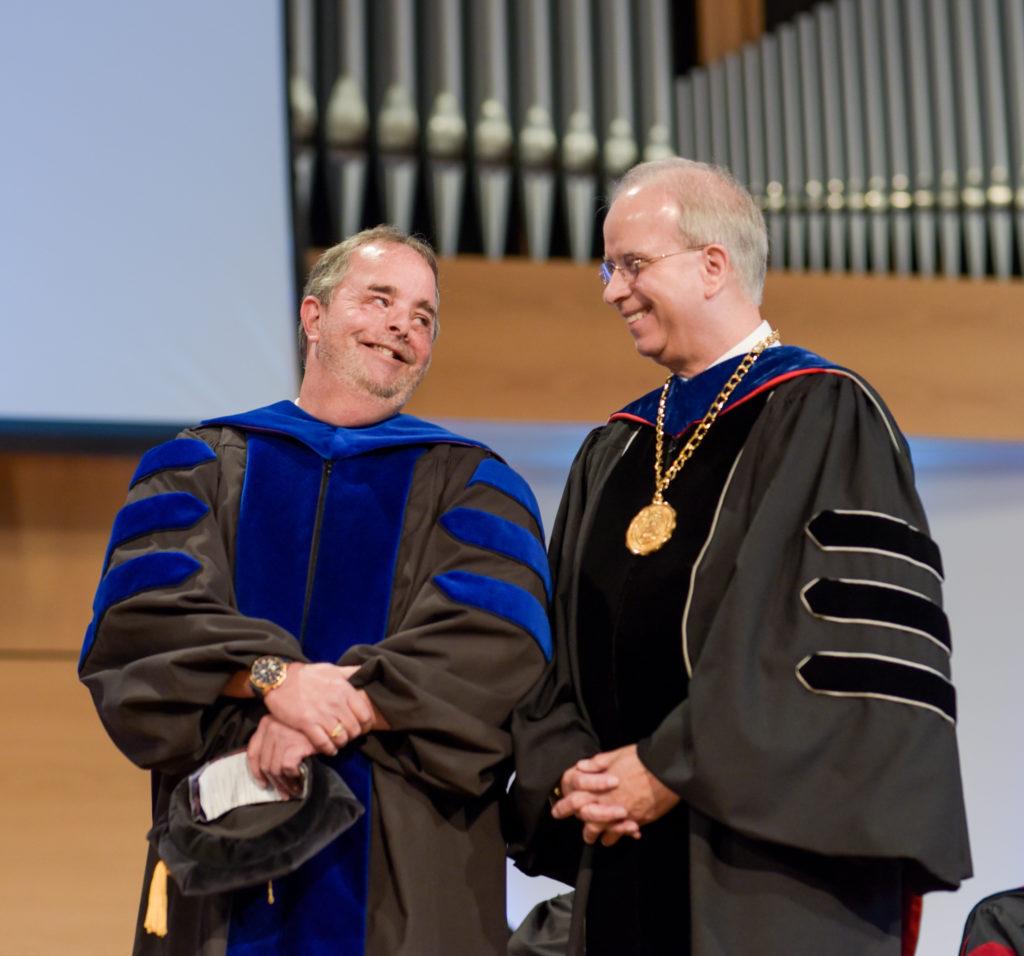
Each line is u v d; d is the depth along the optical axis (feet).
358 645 9.89
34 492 17.03
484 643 9.79
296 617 10.09
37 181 16.72
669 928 9.82
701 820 9.56
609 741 10.18
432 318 11.03
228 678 9.57
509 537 10.32
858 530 9.66
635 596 10.25
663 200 10.71
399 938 9.47
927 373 18.20
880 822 9.04
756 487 10.10
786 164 18.84
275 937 9.55
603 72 18.89
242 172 17.20
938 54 19.16
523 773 9.89
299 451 10.62
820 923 9.27
